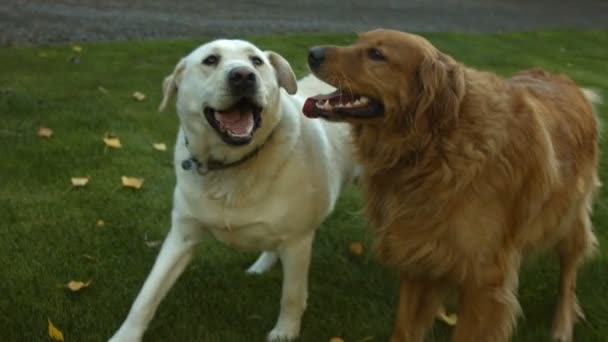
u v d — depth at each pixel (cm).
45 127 276
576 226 197
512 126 167
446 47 496
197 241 183
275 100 175
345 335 190
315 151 183
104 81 342
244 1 623
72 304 192
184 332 186
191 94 175
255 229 177
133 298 195
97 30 448
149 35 448
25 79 331
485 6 771
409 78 166
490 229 166
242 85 168
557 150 180
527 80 191
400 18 622
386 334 191
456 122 164
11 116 284
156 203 237
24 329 182
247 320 193
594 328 198
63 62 366
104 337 183
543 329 194
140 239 219
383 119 169
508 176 166
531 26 655
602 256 222
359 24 563
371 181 177
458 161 164
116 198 237
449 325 196
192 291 201
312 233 184
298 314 186
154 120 299
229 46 176
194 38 448
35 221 222
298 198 177
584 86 421
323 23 552
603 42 591
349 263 219
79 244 214
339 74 167
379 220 178
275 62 183
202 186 175
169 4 565
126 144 272
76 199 234
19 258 205
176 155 181
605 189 266
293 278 183
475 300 170
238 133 168
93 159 258
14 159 252
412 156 169
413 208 169
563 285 200
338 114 169
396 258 174
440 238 167
